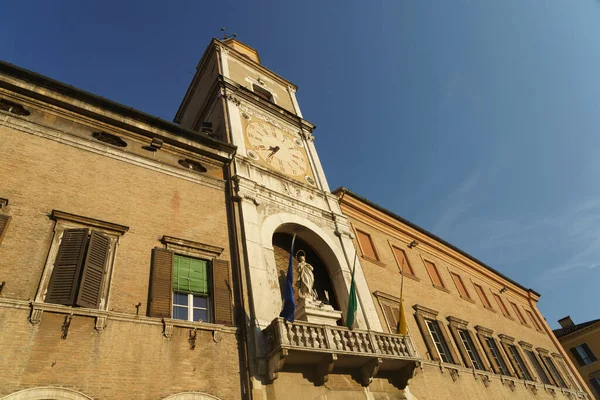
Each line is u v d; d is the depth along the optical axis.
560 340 43.53
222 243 13.68
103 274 10.61
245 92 20.56
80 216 11.11
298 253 16.69
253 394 10.57
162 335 10.37
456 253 26.75
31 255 9.89
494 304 27.23
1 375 7.98
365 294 16.61
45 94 13.08
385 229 22.48
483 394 18.36
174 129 15.30
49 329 9.02
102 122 14.05
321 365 12.08
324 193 19.19
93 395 8.63
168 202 13.45
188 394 9.77
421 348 17.67
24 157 11.47
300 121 22.16
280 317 11.66
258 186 16.23
